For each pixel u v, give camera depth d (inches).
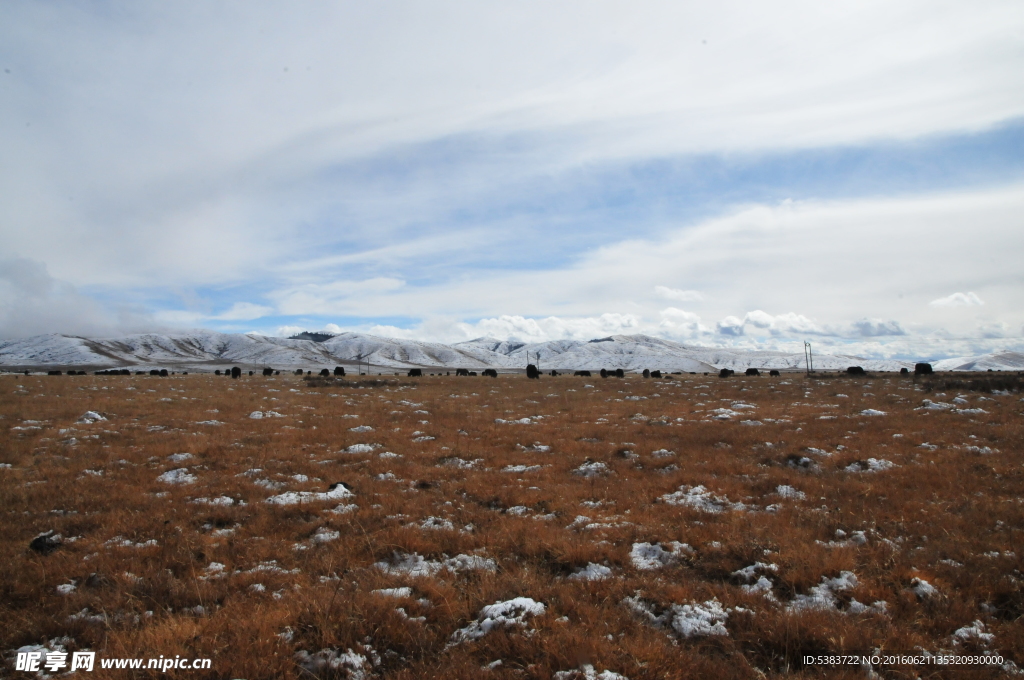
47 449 713.6
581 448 762.2
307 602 278.4
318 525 425.7
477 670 222.4
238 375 2498.8
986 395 1268.5
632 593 301.1
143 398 1300.4
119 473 593.6
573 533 404.5
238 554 362.9
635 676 217.5
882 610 280.2
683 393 1686.8
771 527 403.5
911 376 2145.7
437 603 290.8
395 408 1282.0
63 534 397.4
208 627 255.9
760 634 253.8
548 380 2434.8
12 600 289.3
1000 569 320.5
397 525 417.7
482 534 399.2
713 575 328.2
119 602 283.9
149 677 216.7
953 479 537.0
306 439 833.5
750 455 704.4
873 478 560.7
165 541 379.2
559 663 225.1
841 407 1157.1
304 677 224.7
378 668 234.2
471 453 734.5
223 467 636.1
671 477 590.2
